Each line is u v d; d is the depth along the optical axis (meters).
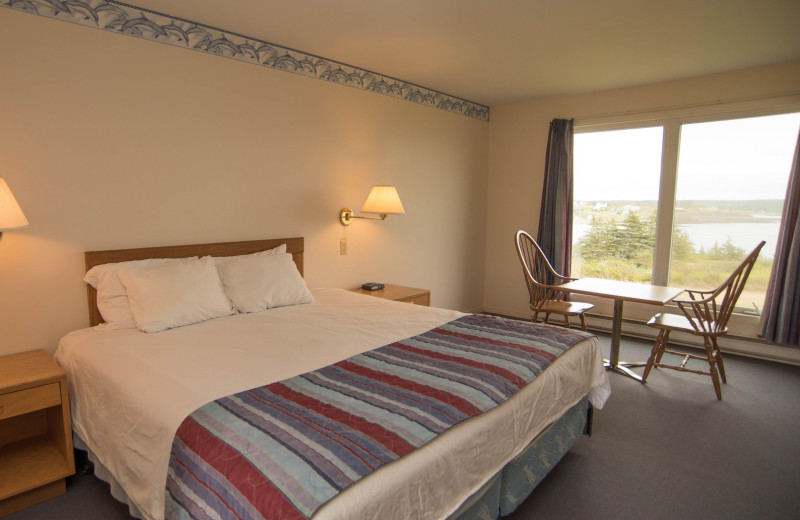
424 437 1.29
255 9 2.51
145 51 2.51
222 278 2.71
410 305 2.91
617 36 2.92
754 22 2.69
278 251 3.13
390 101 3.93
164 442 1.38
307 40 3.01
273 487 1.06
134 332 2.23
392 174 4.04
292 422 1.33
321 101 3.41
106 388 1.76
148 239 2.61
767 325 3.62
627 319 4.43
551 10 2.52
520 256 3.82
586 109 4.46
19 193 2.17
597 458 2.32
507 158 5.02
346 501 1.05
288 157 3.25
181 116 2.68
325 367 1.80
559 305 3.78
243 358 1.89
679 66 3.57
